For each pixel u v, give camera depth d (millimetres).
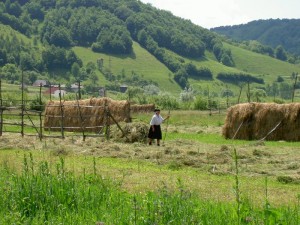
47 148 23547
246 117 32875
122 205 9750
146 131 28547
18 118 50906
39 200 10125
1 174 13016
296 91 172750
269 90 185375
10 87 141500
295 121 31266
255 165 19234
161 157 20906
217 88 196125
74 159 19875
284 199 12750
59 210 9625
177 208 8898
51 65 187625
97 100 40281
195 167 18625
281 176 15945
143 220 8430
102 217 9109
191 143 27859
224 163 19594
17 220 8891
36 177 10883
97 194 10742
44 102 55750
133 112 63812
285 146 27031
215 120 51156
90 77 180750
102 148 23844
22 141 27203
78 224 8914
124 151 22750
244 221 8602
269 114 32188
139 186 13781
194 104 74250
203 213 9000
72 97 78938
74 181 11180
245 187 14352
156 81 193500
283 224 8398
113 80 187375
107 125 29406
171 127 42500
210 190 13617
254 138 32656
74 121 40750
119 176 15609
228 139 32969
